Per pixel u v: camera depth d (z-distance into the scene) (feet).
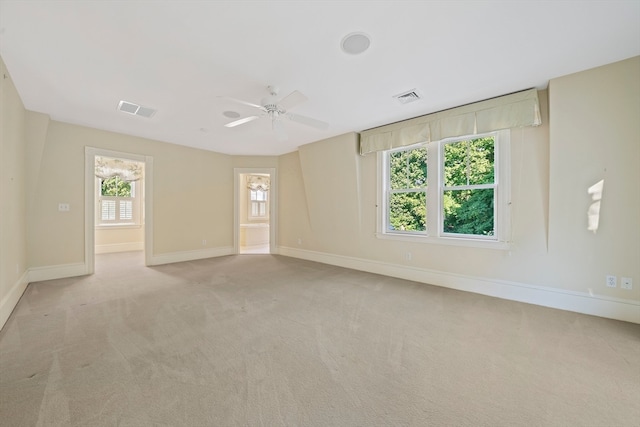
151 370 5.67
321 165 16.08
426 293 10.90
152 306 9.34
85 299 10.00
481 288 10.85
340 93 9.60
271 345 6.75
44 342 6.79
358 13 5.74
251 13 5.73
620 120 7.99
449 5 5.53
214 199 18.78
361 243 14.85
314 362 6.02
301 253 18.44
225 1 5.39
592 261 8.64
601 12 5.77
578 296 8.88
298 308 9.24
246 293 10.84
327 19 5.92
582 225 8.73
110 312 8.77
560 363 5.98
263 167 20.04
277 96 9.63
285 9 5.61
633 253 8.04
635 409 4.62
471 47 7.01
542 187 9.48
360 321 8.20
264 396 4.92
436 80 8.74
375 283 12.34
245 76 8.36
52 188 12.47
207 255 18.48
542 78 8.72
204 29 6.23
